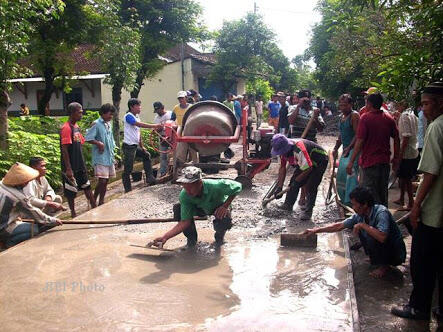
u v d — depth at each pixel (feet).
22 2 28.45
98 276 14.98
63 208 21.06
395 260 14.93
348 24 21.56
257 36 85.25
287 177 33.60
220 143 30.09
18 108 84.17
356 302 12.56
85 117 44.34
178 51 88.48
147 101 79.30
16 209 19.25
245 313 12.19
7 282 14.58
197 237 19.04
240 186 17.89
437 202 11.62
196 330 11.32
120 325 11.61
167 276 14.92
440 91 11.46
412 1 16.67
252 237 19.17
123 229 20.54
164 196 27.35
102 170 26.27
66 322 11.86
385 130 18.38
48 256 16.98
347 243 17.54
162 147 34.53
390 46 20.18
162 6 56.24
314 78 91.91
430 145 11.34
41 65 48.67
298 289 13.79
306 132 28.58
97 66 74.84
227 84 87.81
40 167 21.50
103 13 44.16
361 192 14.94
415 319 12.27
